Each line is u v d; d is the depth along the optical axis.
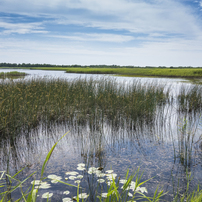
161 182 2.60
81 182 2.59
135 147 3.90
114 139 4.35
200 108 7.52
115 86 8.98
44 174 2.81
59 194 2.31
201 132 4.71
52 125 5.37
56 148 3.83
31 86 8.10
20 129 4.71
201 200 1.94
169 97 9.87
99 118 5.77
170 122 5.72
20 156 3.46
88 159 3.34
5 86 7.93
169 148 3.83
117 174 2.81
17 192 2.34
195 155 3.47
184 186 2.51
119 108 6.27
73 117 5.79
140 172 2.87
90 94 7.46
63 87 8.39
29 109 5.30
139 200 2.20
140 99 6.81
